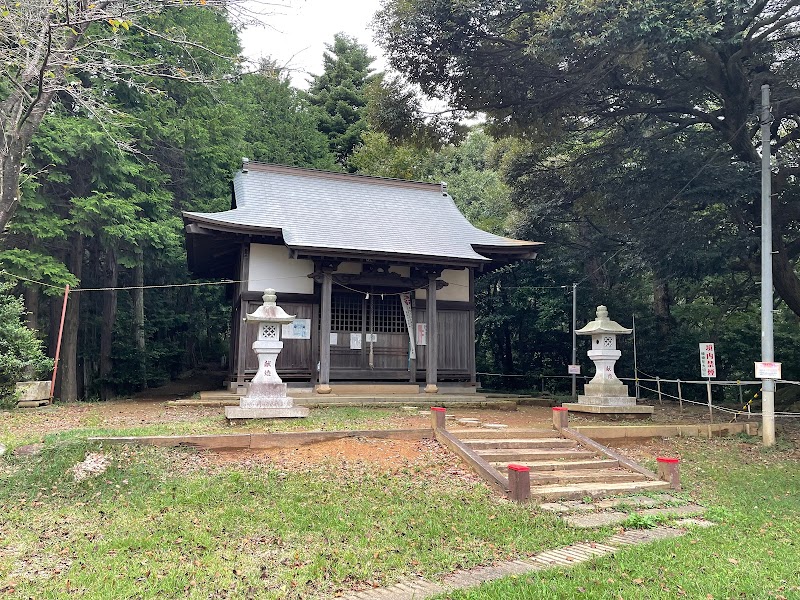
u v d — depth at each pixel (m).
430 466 9.62
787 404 19.55
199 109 21.89
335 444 10.28
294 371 17.03
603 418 14.39
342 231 17.41
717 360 23.22
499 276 27.50
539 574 5.86
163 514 7.30
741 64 16.42
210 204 24.23
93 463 8.73
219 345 35.16
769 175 13.84
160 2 8.74
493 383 28.47
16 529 6.87
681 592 5.40
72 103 18.19
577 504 8.73
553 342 26.53
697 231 17.41
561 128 18.73
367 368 17.73
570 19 13.70
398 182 22.02
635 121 20.50
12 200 7.81
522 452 10.57
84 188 19.55
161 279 26.45
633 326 22.25
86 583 5.45
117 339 24.44
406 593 5.44
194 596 5.18
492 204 32.25
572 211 25.02
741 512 8.60
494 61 16.17
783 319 24.52
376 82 18.92
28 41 8.01
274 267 17.28
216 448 9.74
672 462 9.86
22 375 15.23
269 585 5.51
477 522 7.50
